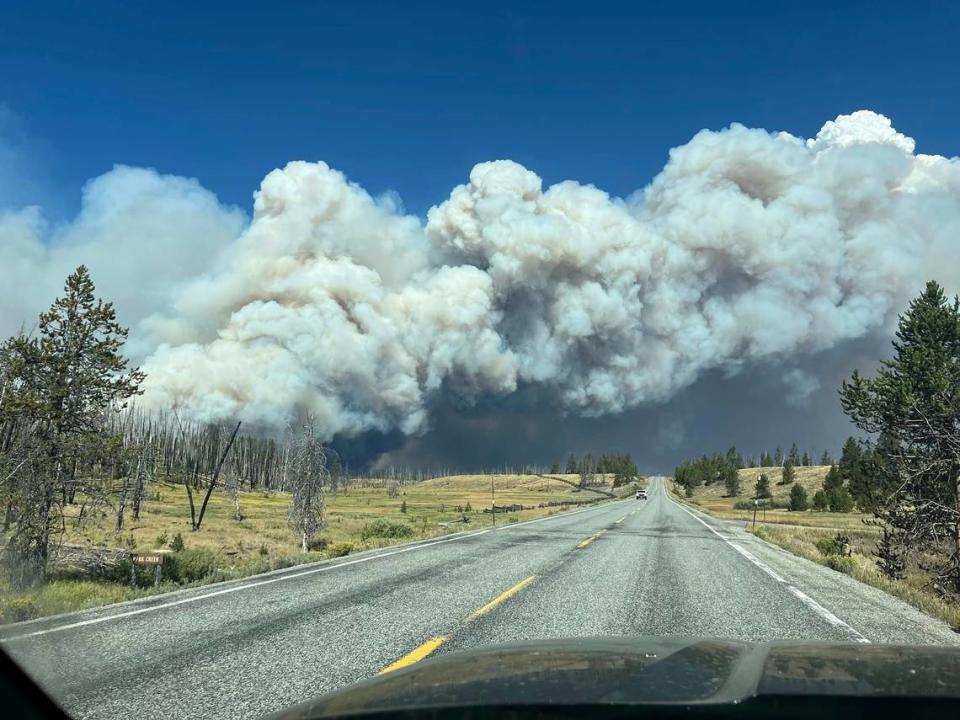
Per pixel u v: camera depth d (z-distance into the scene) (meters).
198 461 104.69
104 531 35.41
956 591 18.34
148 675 5.97
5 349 16.03
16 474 14.88
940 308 24.70
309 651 6.91
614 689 2.72
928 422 20.11
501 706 2.56
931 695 2.53
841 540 26.23
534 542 22.03
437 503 98.38
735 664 3.12
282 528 45.72
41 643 7.25
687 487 149.62
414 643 7.30
